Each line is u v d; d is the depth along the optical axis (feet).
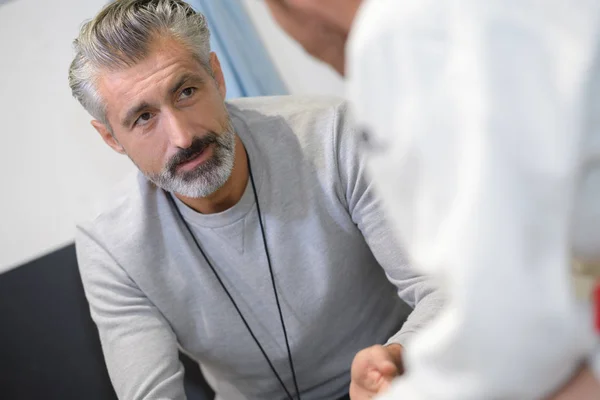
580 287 1.59
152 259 4.22
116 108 3.74
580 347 1.52
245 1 5.98
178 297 4.25
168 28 3.67
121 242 4.25
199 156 3.78
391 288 4.56
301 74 6.23
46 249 6.14
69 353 5.55
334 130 4.12
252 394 4.60
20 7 5.90
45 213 6.10
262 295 4.23
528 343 1.43
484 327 1.42
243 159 4.05
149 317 4.23
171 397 3.98
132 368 4.05
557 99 1.35
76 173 6.08
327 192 4.12
